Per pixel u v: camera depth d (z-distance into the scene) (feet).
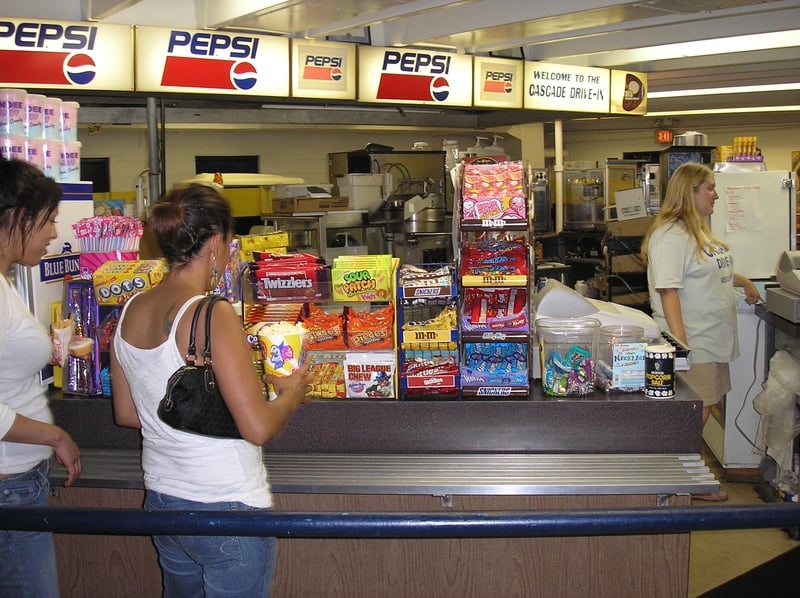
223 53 18.15
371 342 8.91
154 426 6.03
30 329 6.64
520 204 8.98
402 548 8.79
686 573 8.67
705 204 12.42
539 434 8.75
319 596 8.92
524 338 8.77
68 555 9.29
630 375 8.95
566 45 24.00
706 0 17.12
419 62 21.39
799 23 20.16
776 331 14.15
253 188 25.96
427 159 27.48
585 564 8.70
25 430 6.51
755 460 14.67
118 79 17.03
